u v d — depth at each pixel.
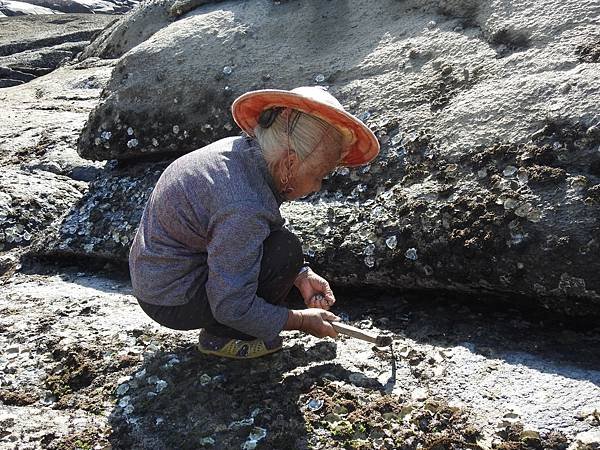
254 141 2.37
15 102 6.11
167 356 2.74
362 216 3.12
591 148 2.74
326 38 3.81
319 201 3.28
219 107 3.78
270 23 3.99
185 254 2.39
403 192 3.05
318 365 2.62
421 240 2.91
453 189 2.93
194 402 2.49
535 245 2.68
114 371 2.71
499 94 3.05
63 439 2.40
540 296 2.73
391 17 3.73
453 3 3.52
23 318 3.11
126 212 3.75
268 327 2.38
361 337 2.55
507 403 2.38
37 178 4.38
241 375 2.59
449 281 2.87
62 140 4.84
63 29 11.35
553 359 2.58
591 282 2.59
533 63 3.07
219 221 2.25
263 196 2.29
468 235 2.80
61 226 3.83
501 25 3.26
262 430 2.35
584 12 3.10
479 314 2.88
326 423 2.36
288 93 2.23
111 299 3.26
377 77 3.49
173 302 2.43
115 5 24.28
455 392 2.46
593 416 2.27
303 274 2.72
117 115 4.02
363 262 3.02
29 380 2.73
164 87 3.94
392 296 3.07
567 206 2.67
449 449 2.24
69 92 6.23
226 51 3.93
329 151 2.30
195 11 4.41
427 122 3.19
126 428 2.43
